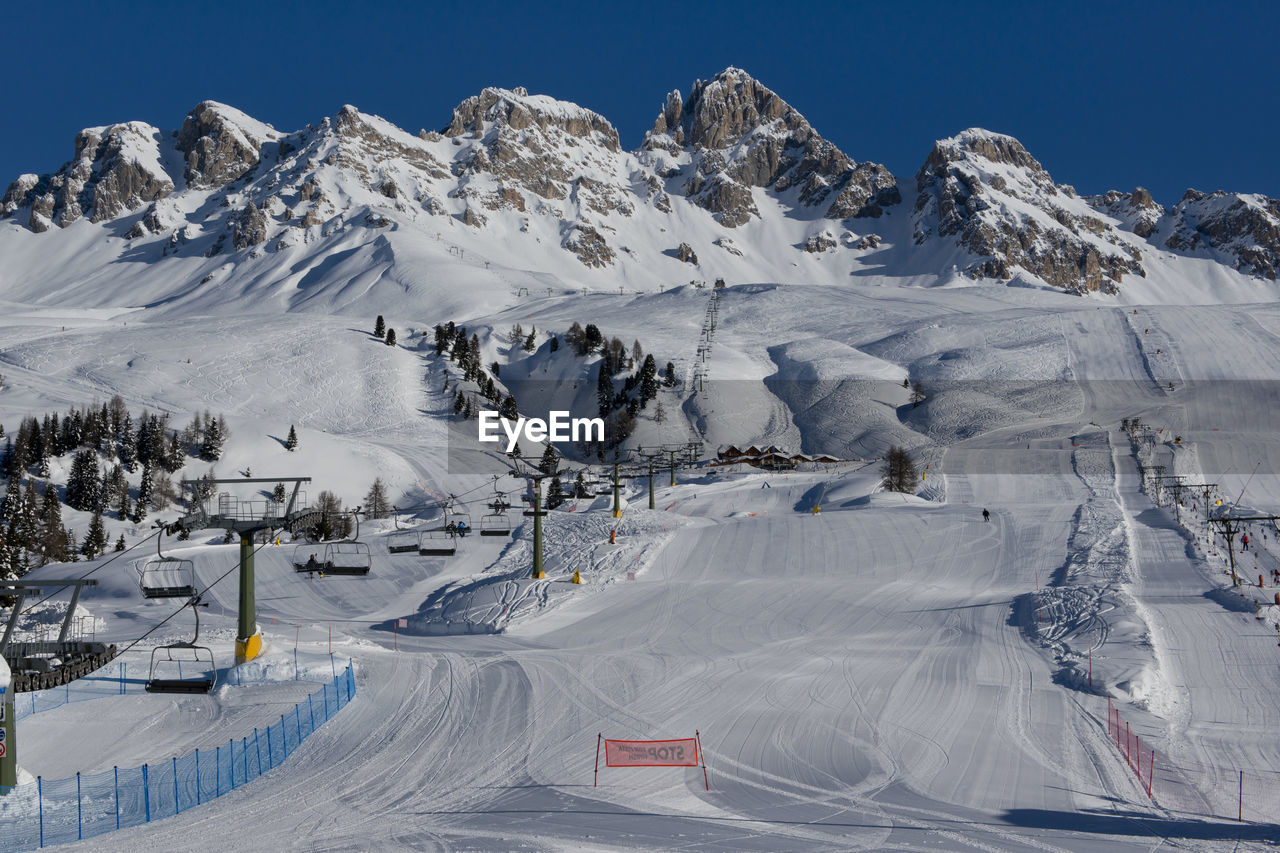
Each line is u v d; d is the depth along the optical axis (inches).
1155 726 1385.3
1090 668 1636.3
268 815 1111.6
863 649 1870.1
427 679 1690.5
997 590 2364.7
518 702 1547.7
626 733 1390.3
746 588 2456.9
